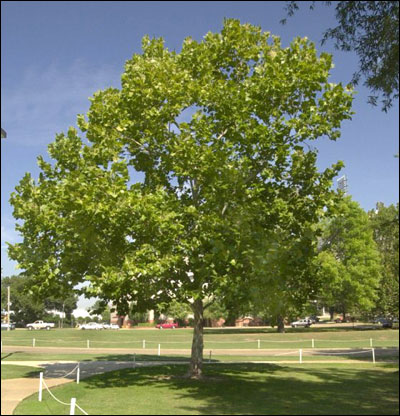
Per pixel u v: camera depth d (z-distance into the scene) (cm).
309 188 1961
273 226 1938
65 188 1593
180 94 1803
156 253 1603
